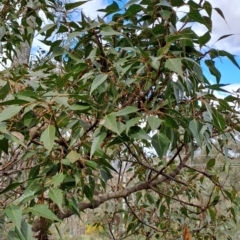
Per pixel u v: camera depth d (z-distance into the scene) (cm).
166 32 89
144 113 80
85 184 85
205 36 82
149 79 83
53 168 74
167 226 162
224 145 115
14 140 65
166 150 75
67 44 99
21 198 64
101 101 83
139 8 90
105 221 184
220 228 156
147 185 120
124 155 155
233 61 85
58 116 76
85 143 79
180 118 80
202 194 162
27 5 147
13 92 85
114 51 95
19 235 55
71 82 94
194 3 82
